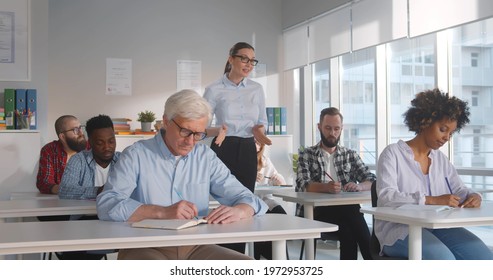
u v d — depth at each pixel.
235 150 3.78
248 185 3.82
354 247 3.59
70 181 3.38
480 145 4.52
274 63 6.77
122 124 5.71
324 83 6.29
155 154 2.39
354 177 4.16
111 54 6.11
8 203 3.03
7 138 4.63
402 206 2.54
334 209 3.67
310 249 3.42
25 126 4.86
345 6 5.59
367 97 5.60
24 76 5.06
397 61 5.23
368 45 5.25
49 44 5.93
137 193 2.38
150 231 1.94
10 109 4.87
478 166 4.54
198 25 6.45
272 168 5.27
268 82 6.74
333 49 5.82
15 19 5.05
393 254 2.54
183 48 6.38
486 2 3.96
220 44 6.53
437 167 2.82
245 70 3.87
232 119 3.90
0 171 4.61
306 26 6.32
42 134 5.11
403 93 5.15
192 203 2.22
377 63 5.41
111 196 2.24
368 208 2.56
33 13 5.10
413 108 2.77
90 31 6.05
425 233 2.49
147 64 6.24
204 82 6.45
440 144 2.73
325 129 4.10
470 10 4.10
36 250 1.76
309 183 3.93
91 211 2.86
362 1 5.32
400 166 2.75
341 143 6.09
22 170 4.66
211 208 3.41
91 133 3.41
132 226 2.05
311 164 4.13
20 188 4.65
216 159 2.53
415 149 2.81
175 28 6.36
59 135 4.22
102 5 6.09
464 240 2.57
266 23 6.74
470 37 4.53
